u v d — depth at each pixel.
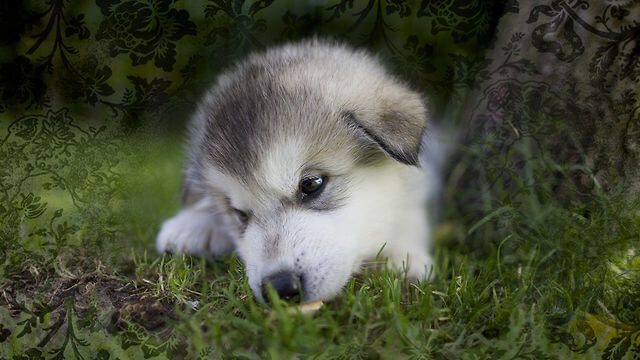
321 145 0.58
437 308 0.52
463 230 0.65
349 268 0.57
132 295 0.55
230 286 0.54
